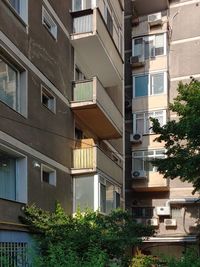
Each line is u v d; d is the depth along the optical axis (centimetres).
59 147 1508
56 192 1452
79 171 1617
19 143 1206
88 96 1639
